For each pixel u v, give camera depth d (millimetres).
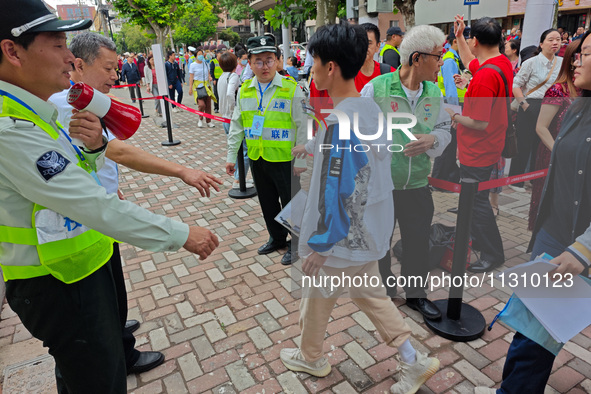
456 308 2570
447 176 1746
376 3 4973
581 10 16750
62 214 1290
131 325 2732
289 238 3924
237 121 3615
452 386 2182
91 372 1524
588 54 1542
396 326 1987
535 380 1780
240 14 40156
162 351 2535
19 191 1262
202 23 40906
